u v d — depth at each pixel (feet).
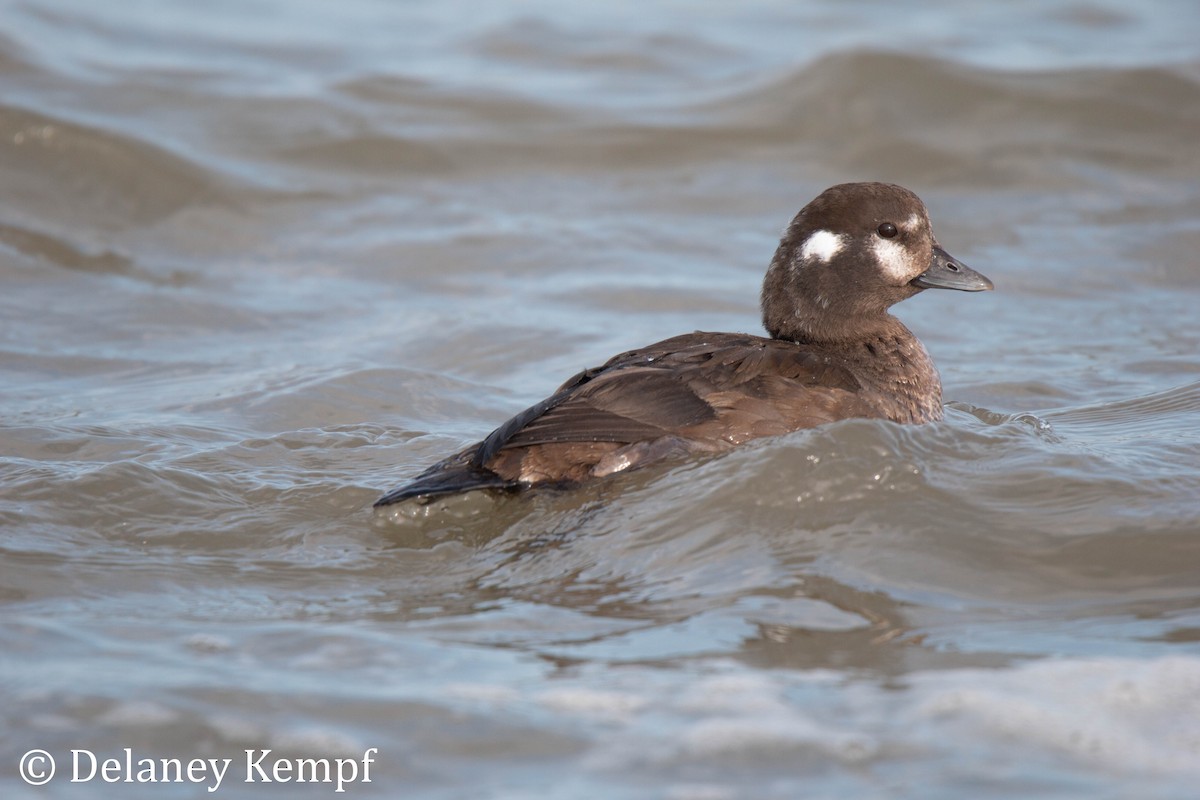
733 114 64.28
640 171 60.59
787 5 80.02
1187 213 55.62
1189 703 22.15
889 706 22.02
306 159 60.18
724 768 20.34
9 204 54.44
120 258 52.16
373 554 28.89
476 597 26.58
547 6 79.77
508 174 60.18
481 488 29.78
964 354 44.55
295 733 21.27
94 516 30.48
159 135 59.52
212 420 37.91
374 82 66.74
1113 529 28.25
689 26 76.28
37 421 37.22
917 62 65.10
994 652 23.89
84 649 24.07
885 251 35.96
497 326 46.57
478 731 21.36
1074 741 21.04
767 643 24.21
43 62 65.46
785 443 29.89
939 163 60.49
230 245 53.83
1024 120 62.95
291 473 33.65
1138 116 63.21
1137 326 46.09
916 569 26.91
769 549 27.61
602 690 22.54
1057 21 76.74
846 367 33.99
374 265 52.11
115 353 44.21
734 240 54.65
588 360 43.93
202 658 23.77
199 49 71.00
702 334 34.88
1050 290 49.60
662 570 27.20
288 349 44.73
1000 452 31.30
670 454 31.04
